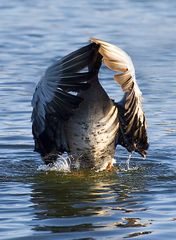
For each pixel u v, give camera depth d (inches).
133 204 486.6
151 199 498.3
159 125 698.2
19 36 1159.0
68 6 1445.6
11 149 630.5
